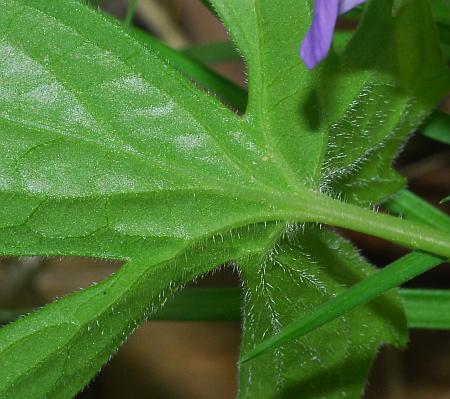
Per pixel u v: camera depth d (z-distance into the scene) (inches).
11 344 5.7
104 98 5.8
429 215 6.9
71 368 5.9
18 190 5.7
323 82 5.9
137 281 5.8
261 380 6.5
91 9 5.8
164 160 5.8
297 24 5.8
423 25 5.9
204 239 5.9
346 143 6.2
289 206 6.0
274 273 6.3
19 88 5.7
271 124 5.9
